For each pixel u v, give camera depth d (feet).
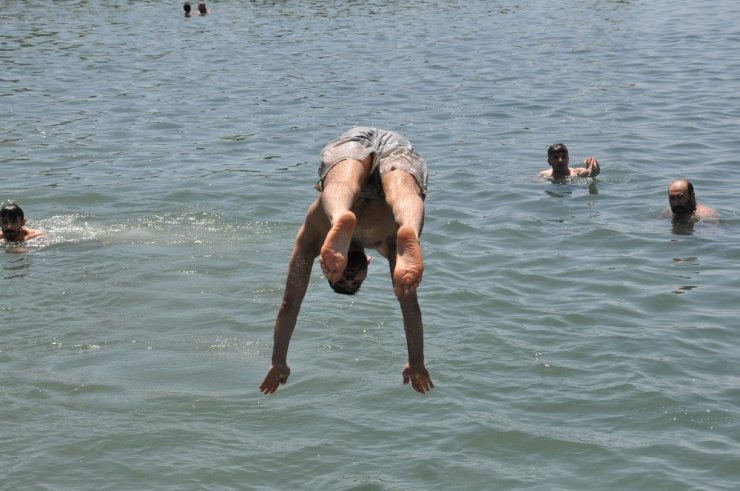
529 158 70.23
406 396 35.14
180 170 68.08
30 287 46.55
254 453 31.78
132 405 35.01
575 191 61.62
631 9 165.78
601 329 40.40
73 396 35.78
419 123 82.58
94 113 87.81
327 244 20.07
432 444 32.07
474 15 162.71
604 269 47.67
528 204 59.11
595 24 146.92
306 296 44.24
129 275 47.91
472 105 89.35
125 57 120.78
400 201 21.72
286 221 56.80
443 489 29.68
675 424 32.91
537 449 31.65
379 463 31.09
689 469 30.35
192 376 37.24
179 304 44.24
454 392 35.22
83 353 39.42
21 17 165.78
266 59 118.42
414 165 23.17
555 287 45.47
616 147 72.49
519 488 29.60
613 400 34.47
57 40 136.98
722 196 59.88
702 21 145.59
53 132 80.38
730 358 37.70
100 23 158.10
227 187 63.46
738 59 109.81
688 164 67.46
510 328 40.55
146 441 32.53
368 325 41.04
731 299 43.65
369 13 167.94
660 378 35.99
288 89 98.63
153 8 181.06
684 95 91.04
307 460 31.32
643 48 121.29
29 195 62.08
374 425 33.32
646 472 30.19
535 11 167.12
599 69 106.73
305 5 183.01
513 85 98.63
